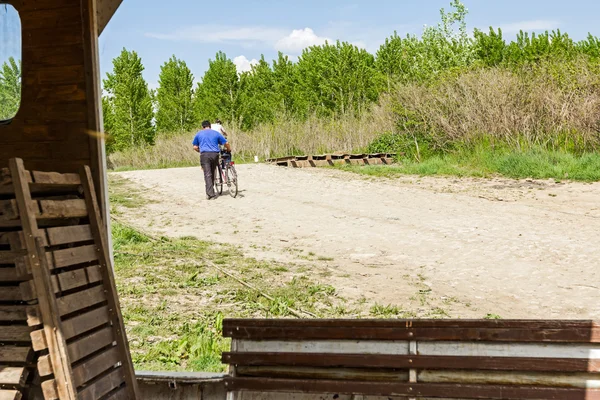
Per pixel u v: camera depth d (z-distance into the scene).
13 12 5.44
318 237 13.89
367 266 11.29
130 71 47.03
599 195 17.27
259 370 4.78
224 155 20.31
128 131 46.09
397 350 4.57
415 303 9.03
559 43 42.19
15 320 4.74
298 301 9.19
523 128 24.11
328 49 52.41
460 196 18.20
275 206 18.05
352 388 4.55
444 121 25.84
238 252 12.63
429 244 12.78
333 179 22.95
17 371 4.63
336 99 50.84
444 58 40.94
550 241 12.52
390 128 29.48
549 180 20.12
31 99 5.43
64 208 4.90
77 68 5.36
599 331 4.28
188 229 15.29
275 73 55.50
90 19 5.35
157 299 9.43
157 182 24.14
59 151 5.40
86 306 4.91
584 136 22.89
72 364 4.68
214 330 8.01
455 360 4.43
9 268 4.56
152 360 6.92
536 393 4.31
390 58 50.50
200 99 56.31
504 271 10.62
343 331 4.64
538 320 4.38
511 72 26.19
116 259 12.00
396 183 21.28
